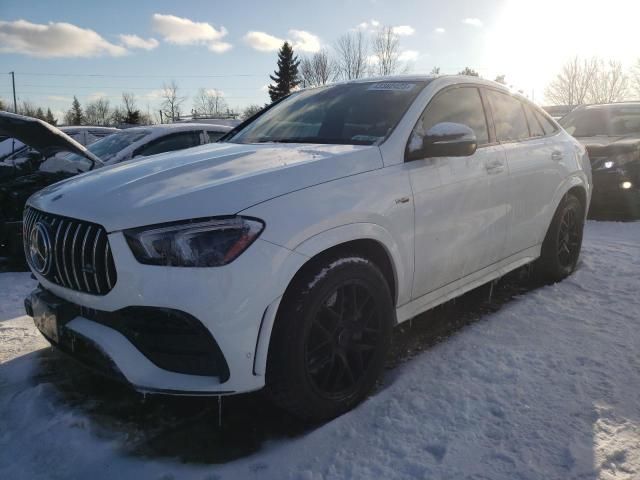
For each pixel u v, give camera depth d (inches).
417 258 118.0
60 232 98.4
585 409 103.8
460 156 118.8
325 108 142.8
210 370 88.7
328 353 100.7
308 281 94.5
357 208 102.0
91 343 92.5
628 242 239.1
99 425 101.7
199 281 84.5
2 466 90.4
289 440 97.3
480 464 88.5
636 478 84.7
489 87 156.1
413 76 145.2
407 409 105.3
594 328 142.3
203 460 91.8
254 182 94.5
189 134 301.1
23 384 118.0
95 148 296.5
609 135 324.5
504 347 131.6
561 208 176.2
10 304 172.6
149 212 87.9
